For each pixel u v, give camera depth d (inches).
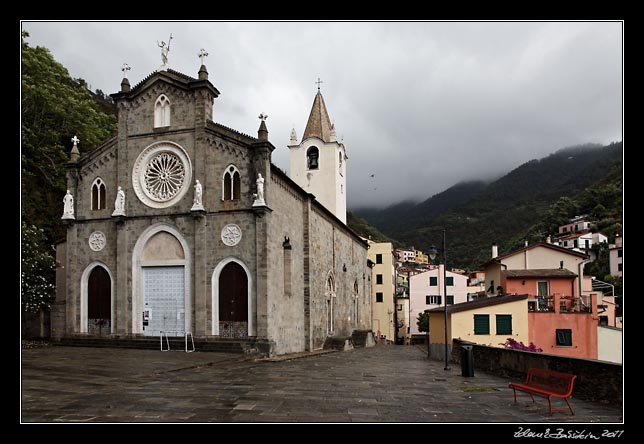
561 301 1752.0
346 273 2544.3
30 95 1957.4
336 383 843.4
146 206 1556.3
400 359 1588.3
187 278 1493.6
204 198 1502.2
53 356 1157.1
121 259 1547.7
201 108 1537.9
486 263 2187.5
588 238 4202.8
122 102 1616.6
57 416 527.8
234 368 1058.7
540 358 822.5
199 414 548.4
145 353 1279.5
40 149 2054.6
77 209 1642.5
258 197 1432.1
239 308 1438.2
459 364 1337.4
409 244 7839.6
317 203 1931.6
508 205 7849.4
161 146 1568.7
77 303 1595.7
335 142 2837.1
